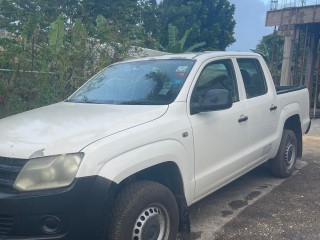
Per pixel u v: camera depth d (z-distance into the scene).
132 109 3.55
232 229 4.09
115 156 2.88
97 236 2.78
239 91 4.63
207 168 3.89
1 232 2.69
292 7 14.16
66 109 3.80
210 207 4.71
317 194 5.16
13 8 12.21
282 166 5.69
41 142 2.82
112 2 20.83
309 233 3.96
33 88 7.62
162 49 17.22
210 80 4.20
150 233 3.16
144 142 3.12
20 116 3.63
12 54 7.73
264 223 4.23
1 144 2.87
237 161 4.36
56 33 8.83
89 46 9.05
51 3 17.75
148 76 4.14
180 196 3.56
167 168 3.50
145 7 24.98
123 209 2.95
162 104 3.65
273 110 5.26
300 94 6.23
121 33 10.14
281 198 5.00
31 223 2.63
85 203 2.68
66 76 8.23
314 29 15.46
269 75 5.45
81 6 15.82
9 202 2.61
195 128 3.68
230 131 4.23
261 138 4.98
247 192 5.25
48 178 2.68
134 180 3.24
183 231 3.63
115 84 4.30
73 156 2.72
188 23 26.92
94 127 3.06
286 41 14.69
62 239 2.66
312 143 8.95
